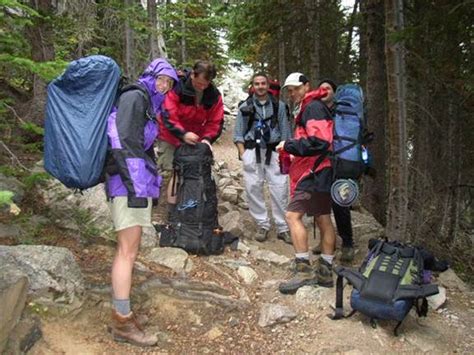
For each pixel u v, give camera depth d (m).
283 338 4.05
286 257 5.66
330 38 10.75
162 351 3.73
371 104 8.98
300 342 4.00
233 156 14.91
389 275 4.05
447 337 4.21
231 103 27.22
